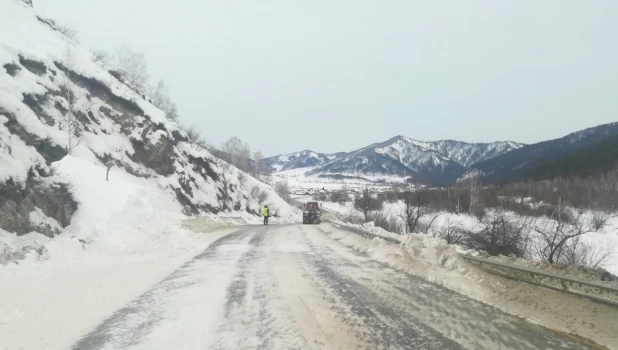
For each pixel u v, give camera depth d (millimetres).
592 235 36656
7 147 11914
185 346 5023
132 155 31078
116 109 33000
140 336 5348
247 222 46500
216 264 11133
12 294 6895
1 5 29391
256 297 7461
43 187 12766
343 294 7750
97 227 13148
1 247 9062
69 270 9156
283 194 110062
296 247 15492
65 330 5504
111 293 7504
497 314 6449
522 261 8719
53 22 36375
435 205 57031
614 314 5590
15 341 5031
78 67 30719
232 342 5176
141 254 12352
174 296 7453
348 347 5043
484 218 49156
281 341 5230
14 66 21672
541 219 42156
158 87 53438
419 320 6125
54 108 23969
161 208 20906
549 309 6266
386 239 13883
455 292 7938
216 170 46844
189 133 55188
